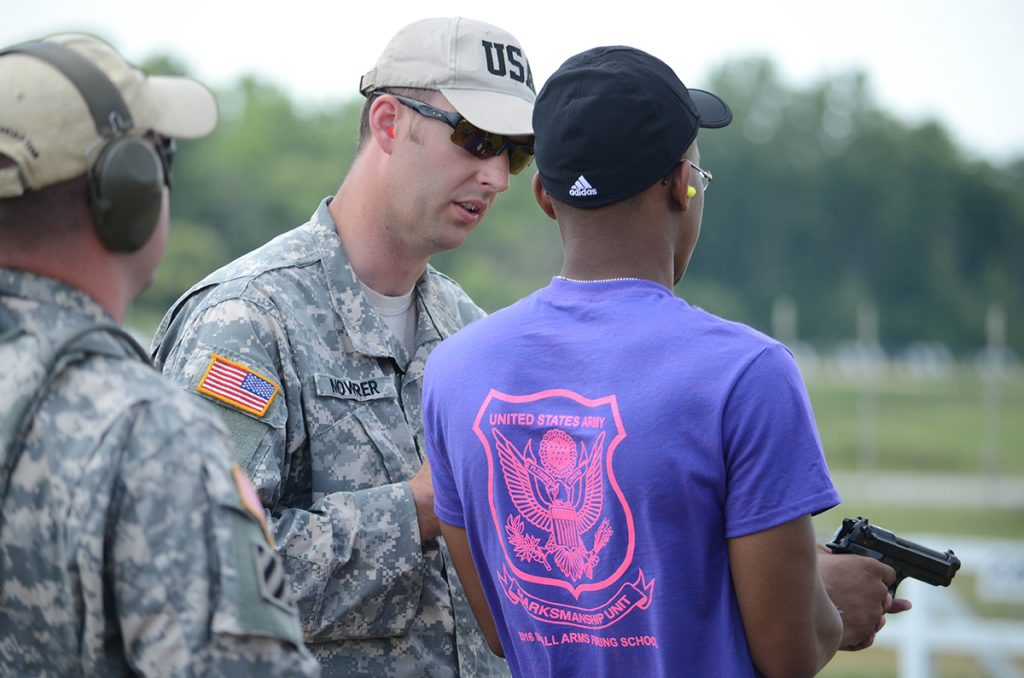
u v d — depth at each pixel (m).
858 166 139.12
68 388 2.63
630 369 3.25
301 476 4.47
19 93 2.64
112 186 2.70
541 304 3.51
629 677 3.30
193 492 2.59
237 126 122.62
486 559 3.61
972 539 31.44
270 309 4.38
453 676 4.51
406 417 4.64
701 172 3.53
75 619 2.57
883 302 136.75
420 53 4.57
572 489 3.31
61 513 2.55
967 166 144.62
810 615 3.20
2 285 2.71
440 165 4.55
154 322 88.69
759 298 136.88
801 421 3.14
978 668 12.73
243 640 2.55
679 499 3.17
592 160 3.32
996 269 141.25
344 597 4.21
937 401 93.69
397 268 4.75
